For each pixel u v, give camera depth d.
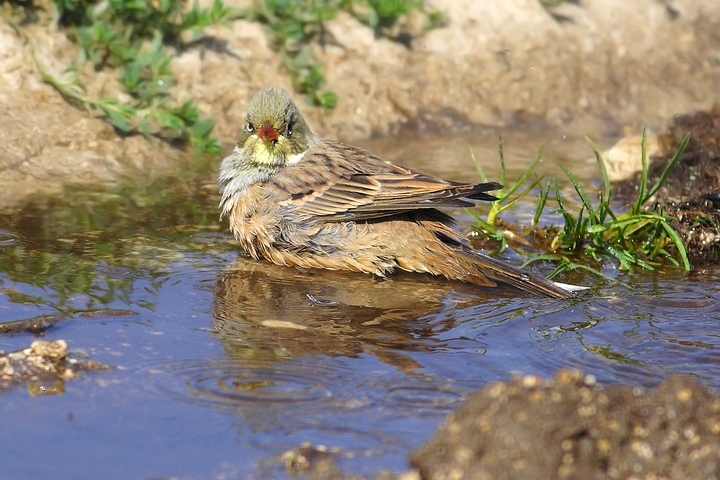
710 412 6.68
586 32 19.52
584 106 18.58
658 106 18.92
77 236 12.11
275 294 10.81
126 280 10.88
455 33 18.70
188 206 13.49
